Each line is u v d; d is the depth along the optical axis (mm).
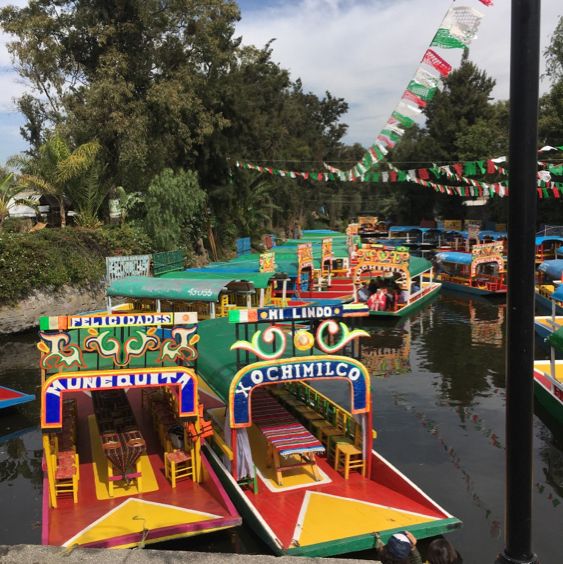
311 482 10828
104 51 34719
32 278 25906
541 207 53188
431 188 71812
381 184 88750
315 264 35219
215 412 13766
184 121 37875
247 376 10023
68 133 33812
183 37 37719
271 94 56750
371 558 8852
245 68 47125
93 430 13555
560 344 13898
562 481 11953
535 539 9812
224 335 13328
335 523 9281
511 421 3209
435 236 63281
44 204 41594
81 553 4180
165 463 10922
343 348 10672
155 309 25141
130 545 8727
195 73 38312
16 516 10820
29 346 24234
